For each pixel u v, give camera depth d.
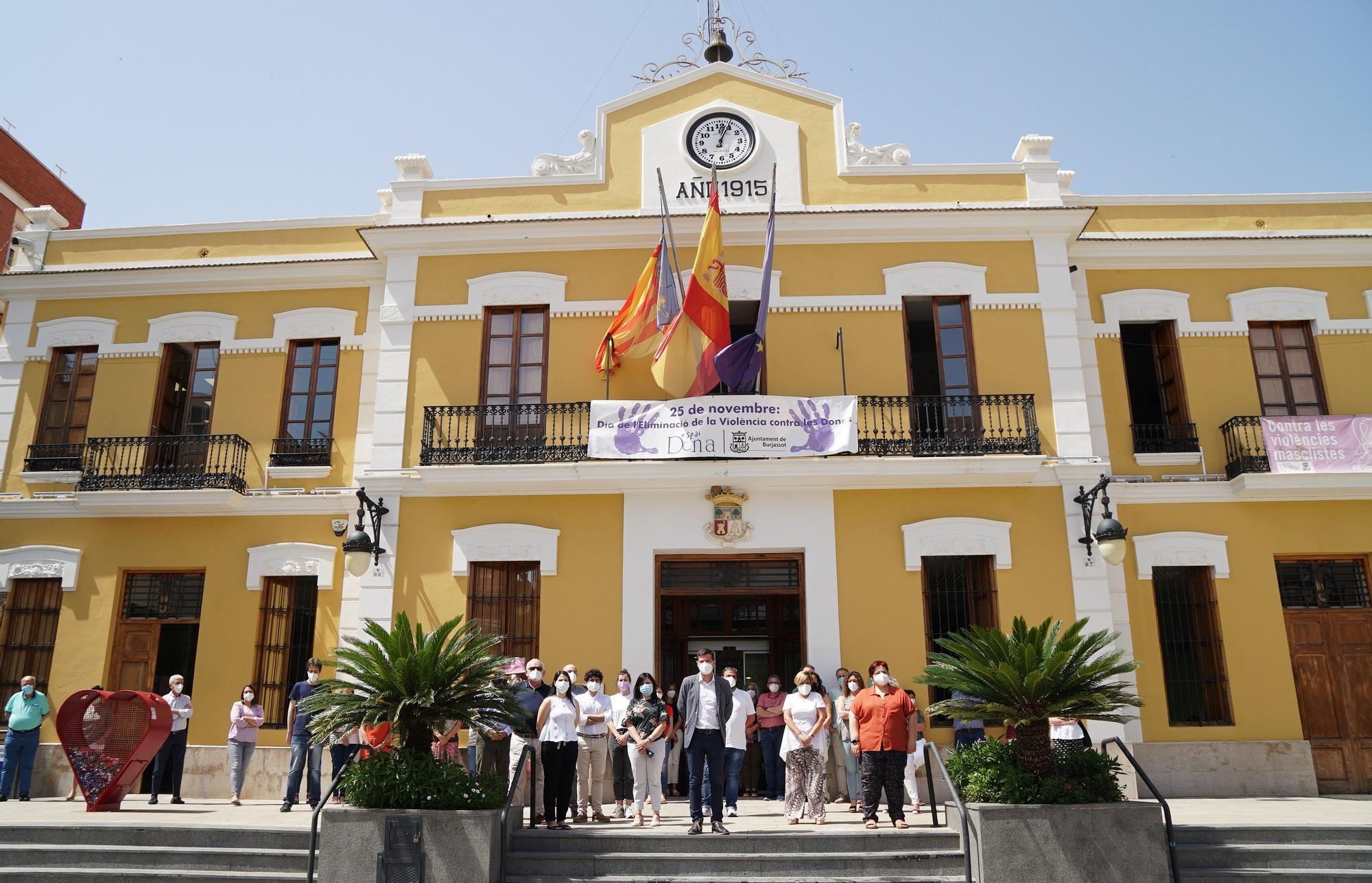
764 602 13.92
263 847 8.77
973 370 13.09
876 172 13.86
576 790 10.06
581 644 12.33
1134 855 7.98
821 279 13.45
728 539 12.52
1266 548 12.97
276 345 14.41
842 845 8.52
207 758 12.80
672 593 12.71
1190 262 14.14
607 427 12.55
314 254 14.77
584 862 8.34
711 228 12.71
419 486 12.88
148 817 10.01
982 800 8.29
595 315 13.53
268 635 13.38
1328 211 14.45
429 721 8.30
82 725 10.83
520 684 9.80
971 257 13.44
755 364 12.51
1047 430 12.77
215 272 14.58
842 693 11.34
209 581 13.47
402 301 13.67
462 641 9.00
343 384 14.20
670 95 14.31
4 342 14.91
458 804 8.14
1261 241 13.95
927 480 12.51
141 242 15.14
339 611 13.23
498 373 13.51
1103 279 14.15
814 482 12.57
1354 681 12.73
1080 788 8.23
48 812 10.54
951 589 12.52
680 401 12.51
